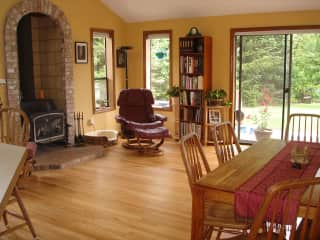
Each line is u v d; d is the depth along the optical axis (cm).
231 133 327
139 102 668
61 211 374
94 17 685
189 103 679
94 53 713
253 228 182
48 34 638
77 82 662
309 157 276
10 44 539
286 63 619
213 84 678
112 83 745
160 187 443
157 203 393
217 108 659
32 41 638
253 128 666
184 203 393
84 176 488
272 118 645
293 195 198
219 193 218
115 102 755
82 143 654
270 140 339
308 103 613
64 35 618
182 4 648
